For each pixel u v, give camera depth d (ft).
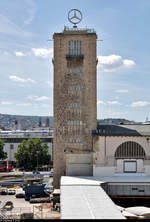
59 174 317.42
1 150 524.93
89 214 146.82
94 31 324.60
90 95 320.70
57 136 319.47
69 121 319.47
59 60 321.11
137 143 287.69
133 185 247.29
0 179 409.69
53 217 209.97
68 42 322.34
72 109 320.29
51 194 307.58
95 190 207.51
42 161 506.07
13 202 282.56
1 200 293.02
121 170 283.38
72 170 303.89
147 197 245.86
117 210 155.02
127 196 245.86
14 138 629.92
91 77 320.70
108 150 287.07
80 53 322.34
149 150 285.84
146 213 189.06
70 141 318.45
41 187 299.38
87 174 303.27
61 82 320.91
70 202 171.83
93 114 319.06
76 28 323.37
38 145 510.58
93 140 290.76
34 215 217.15
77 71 321.32
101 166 282.77
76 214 147.02
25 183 379.55
